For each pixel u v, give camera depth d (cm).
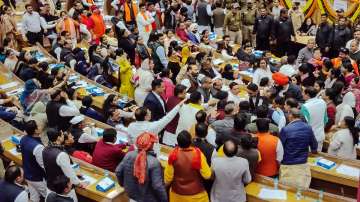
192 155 697
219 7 1842
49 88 1138
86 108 1090
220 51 1541
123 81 1299
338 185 846
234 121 791
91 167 845
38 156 803
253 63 1420
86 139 941
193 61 1209
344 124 890
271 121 949
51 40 1717
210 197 731
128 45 1566
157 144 848
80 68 1409
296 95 1109
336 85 1094
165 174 716
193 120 888
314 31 1827
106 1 2059
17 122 1066
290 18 1714
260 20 1717
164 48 1489
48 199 711
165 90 1177
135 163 687
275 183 774
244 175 709
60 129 977
